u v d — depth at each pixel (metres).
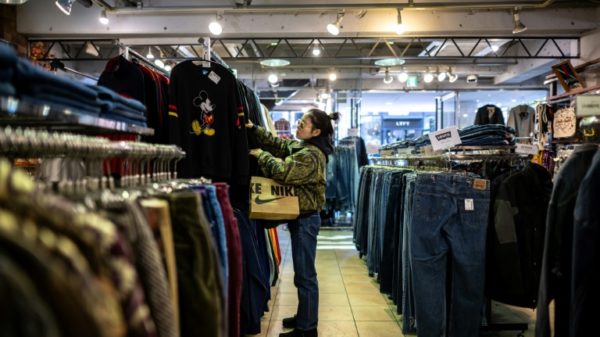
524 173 2.29
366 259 4.60
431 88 8.70
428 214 2.31
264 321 3.00
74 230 0.58
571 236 1.50
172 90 2.06
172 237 1.05
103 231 0.63
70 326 0.51
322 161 2.56
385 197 3.33
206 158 2.10
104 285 0.61
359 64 7.68
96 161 1.15
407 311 2.61
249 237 2.61
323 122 2.62
